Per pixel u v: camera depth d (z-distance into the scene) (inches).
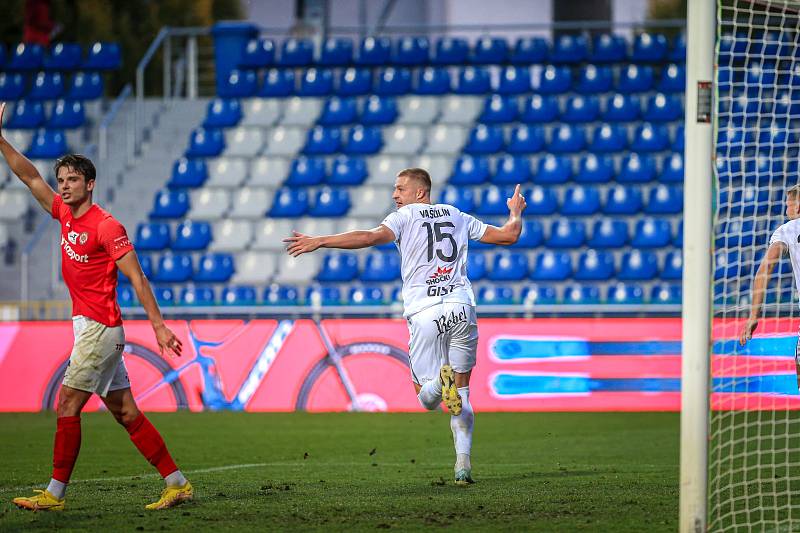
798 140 2506.2
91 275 808.9
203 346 1905.8
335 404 1872.5
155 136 2967.5
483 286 2406.5
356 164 2748.5
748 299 2022.6
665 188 2586.1
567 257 2421.3
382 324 1881.2
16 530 739.4
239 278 2529.5
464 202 2586.1
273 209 2657.5
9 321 1953.7
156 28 5123.0
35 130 2960.1
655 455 1235.2
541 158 2704.2
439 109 2923.2
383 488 948.6
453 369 963.3
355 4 3811.5
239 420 1704.0
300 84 3169.3
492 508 824.9
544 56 3083.2
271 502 862.5
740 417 1540.4
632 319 1857.8
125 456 1238.9
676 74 2920.8
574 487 947.3
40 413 1863.9
